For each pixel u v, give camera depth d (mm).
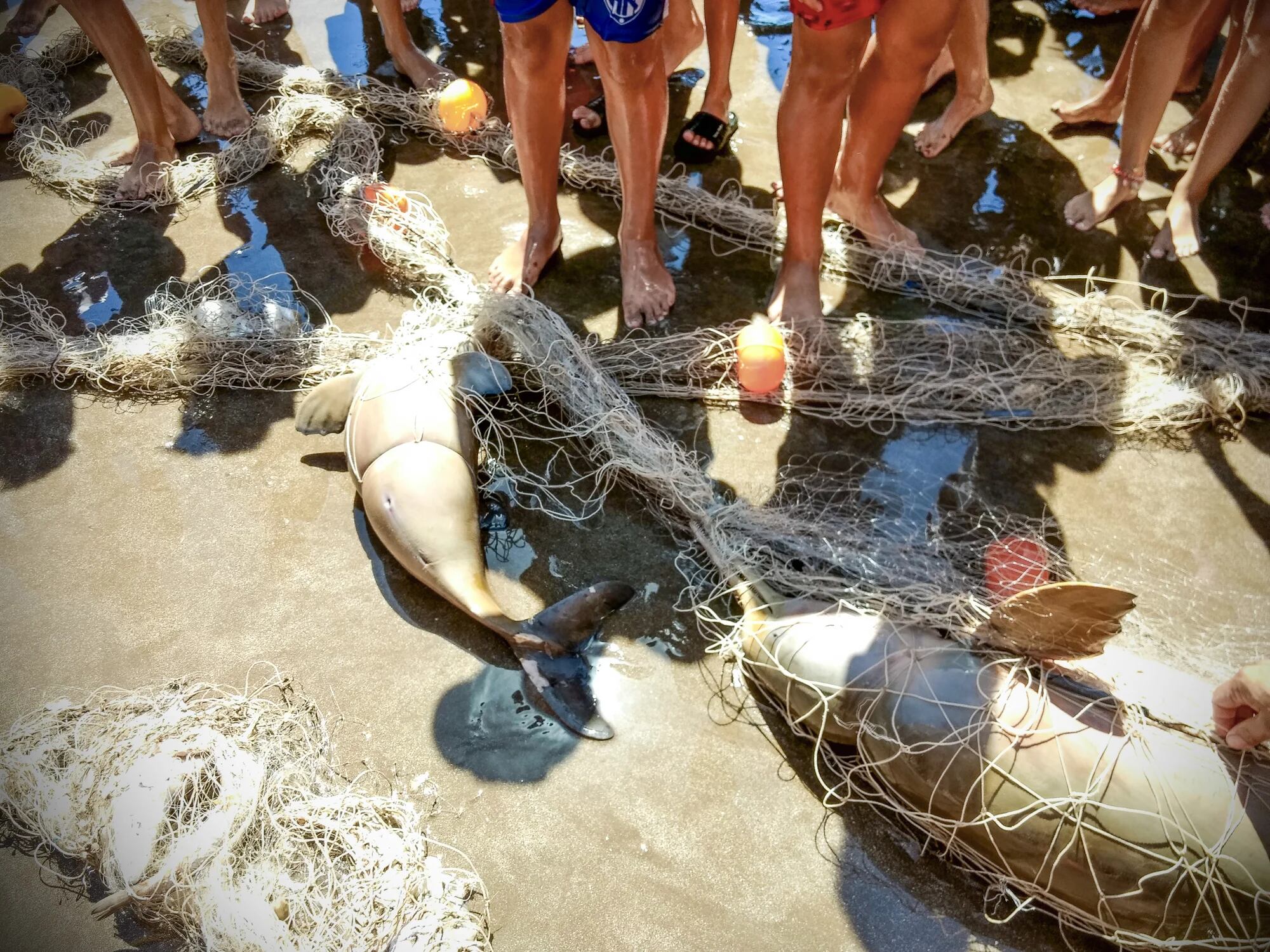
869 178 1875
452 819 1269
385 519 1471
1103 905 1126
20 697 1385
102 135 2369
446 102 2211
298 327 1839
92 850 1209
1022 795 1145
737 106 2352
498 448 1658
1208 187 2072
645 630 1438
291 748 1323
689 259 1974
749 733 1343
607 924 1184
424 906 1167
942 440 1663
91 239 2076
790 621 1353
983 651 1280
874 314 1860
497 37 2588
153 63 2127
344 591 1497
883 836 1252
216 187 2188
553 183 1876
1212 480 1605
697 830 1256
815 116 1603
